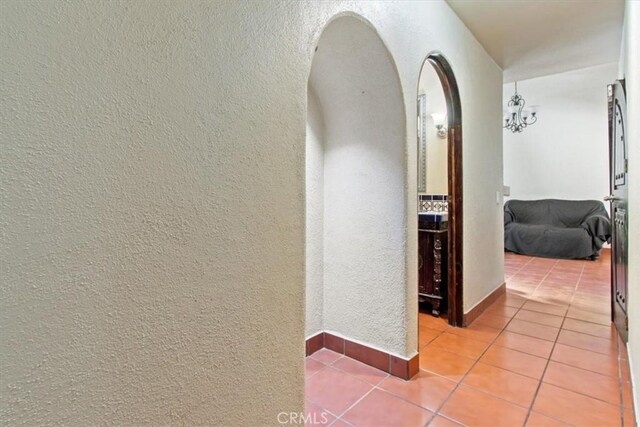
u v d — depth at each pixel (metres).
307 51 1.27
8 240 0.62
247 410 1.06
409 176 1.95
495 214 3.45
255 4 1.08
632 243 1.99
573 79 5.86
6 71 0.62
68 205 0.70
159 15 0.84
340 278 2.22
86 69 0.72
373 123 2.01
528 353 2.25
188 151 0.90
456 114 2.69
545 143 6.77
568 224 6.24
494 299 3.36
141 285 0.81
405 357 1.94
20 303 0.64
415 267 2.02
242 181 1.04
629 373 1.97
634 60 1.88
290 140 1.19
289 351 1.20
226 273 0.99
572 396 1.77
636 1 1.78
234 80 1.01
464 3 2.42
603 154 6.27
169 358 0.87
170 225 0.87
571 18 2.62
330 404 1.71
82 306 0.72
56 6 0.68
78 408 0.72
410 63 1.95
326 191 2.28
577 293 3.66
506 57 3.35
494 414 1.63
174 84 0.87
